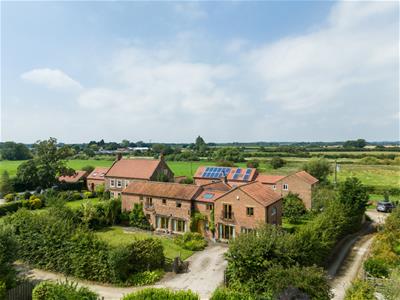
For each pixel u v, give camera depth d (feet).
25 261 89.97
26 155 465.06
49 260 85.87
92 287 76.02
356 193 132.77
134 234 125.59
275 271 61.36
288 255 67.51
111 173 195.62
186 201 124.36
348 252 104.58
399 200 193.47
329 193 163.84
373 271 78.43
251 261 67.62
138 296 52.54
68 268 82.84
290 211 146.51
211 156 469.98
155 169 187.93
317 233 86.89
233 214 113.50
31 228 90.27
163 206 130.11
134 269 82.58
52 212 112.68
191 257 100.12
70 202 187.32
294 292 51.78
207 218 121.19
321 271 60.54
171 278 82.74
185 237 114.32
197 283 79.41
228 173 190.39
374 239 115.34
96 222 133.18
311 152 581.12
